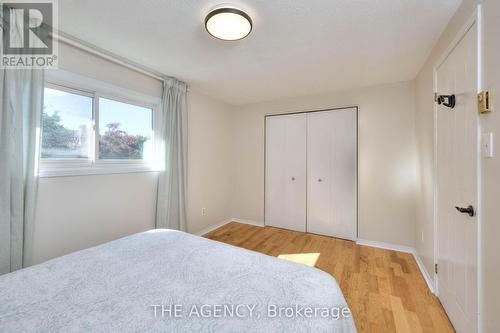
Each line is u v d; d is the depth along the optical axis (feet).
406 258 8.34
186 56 7.00
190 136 10.23
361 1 4.53
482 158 3.72
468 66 4.18
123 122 7.53
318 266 7.73
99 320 2.50
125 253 4.21
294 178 11.55
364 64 7.50
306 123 11.17
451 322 4.95
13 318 2.52
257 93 10.82
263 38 5.93
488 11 3.54
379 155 9.49
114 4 4.66
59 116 5.95
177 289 3.08
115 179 7.14
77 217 6.19
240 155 13.12
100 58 6.60
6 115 4.66
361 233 9.86
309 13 4.90
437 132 5.94
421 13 4.89
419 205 8.00
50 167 5.73
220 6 4.62
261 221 12.53
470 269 4.09
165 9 4.82
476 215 3.85
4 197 4.65
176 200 9.03
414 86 8.79
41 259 5.49
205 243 4.73
